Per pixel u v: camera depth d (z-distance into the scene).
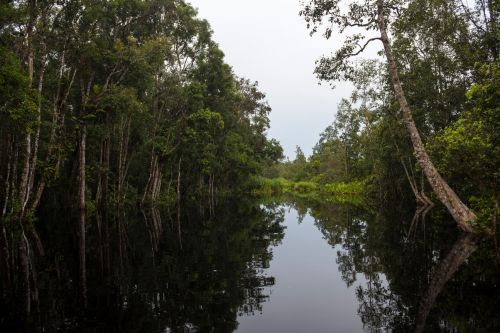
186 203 43.69
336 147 71.38
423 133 28.25
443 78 26.50
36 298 8.60
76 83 28.33
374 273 11.12
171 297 8.91
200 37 36.69
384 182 39.19
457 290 8.72
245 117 59.47
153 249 15.55
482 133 13.98
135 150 37.19
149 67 28.28
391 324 6.93
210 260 13.47
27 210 20.36
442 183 15.64
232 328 6.93
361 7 16.97
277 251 15.34
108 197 31.50
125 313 7.74
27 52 20.50
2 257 12.72
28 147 19.06
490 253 11.88
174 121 39.28
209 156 44.22
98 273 11.09
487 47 20.58
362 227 22.41
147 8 30.23
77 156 29.81
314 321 7.28
